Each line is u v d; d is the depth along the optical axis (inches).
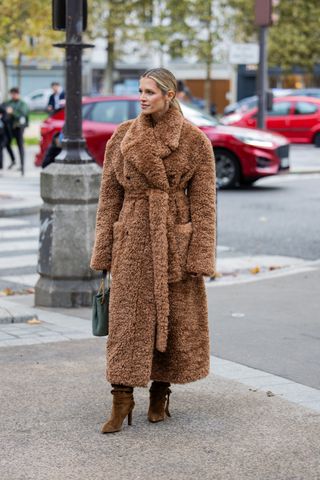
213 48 2222.0
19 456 240.5
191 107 999.0
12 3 1668.3
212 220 256.2
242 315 416.5
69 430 260.4
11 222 738.2
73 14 424.5
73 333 378.3
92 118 986.7
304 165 1293.1
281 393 296.0
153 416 267.6
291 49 2527.1
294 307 434.3
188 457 240.5
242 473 229.6
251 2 2193.7
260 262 577.3
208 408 281.0
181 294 258.1
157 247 251.6
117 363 252.8
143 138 251.3
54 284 434.6
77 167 430.6
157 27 2169.0
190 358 259.1
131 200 256.7
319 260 584.4
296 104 1747.0
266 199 887.1
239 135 955.3
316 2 2532.0
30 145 1723.7
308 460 238.5
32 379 310.0
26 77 3385.8
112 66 2249.0
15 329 385.4
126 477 227.1
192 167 255.6
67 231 430.9
